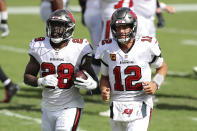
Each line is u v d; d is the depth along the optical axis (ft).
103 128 76.79
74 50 55.16
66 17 53.62
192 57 150.92
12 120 81.46
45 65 55.31
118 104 55.01
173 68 132.67
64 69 55.01
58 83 55.01
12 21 222.28
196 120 82.38
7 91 92.48
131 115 54.39
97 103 93.20
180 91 104.12
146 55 54.34
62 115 55.36
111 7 81.15
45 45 55.47
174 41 181.06
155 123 80.12
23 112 86.58
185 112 87.40
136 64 54.19
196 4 276.41
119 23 52.44
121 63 54.29
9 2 287.28
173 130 76.28
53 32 53.67
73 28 54.75
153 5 82.94
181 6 270.46
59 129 55.16
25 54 152.05
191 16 241.14
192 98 98.12
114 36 54.19
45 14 113.70
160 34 196.54
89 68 55.93
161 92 102.73
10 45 167.32
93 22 99.50
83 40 56.03
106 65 55.52
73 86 55.52
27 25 210.18
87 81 53.98
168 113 86.58
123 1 80.74
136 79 54.34
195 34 196.54
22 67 131.44
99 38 99.86
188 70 130.00
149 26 82.89
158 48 54.85
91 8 99.55
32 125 78.74
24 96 99.25
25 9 260.83
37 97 98.63
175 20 231.09
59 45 54.95
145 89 53.78
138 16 79.30
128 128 54.95
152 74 121.29
